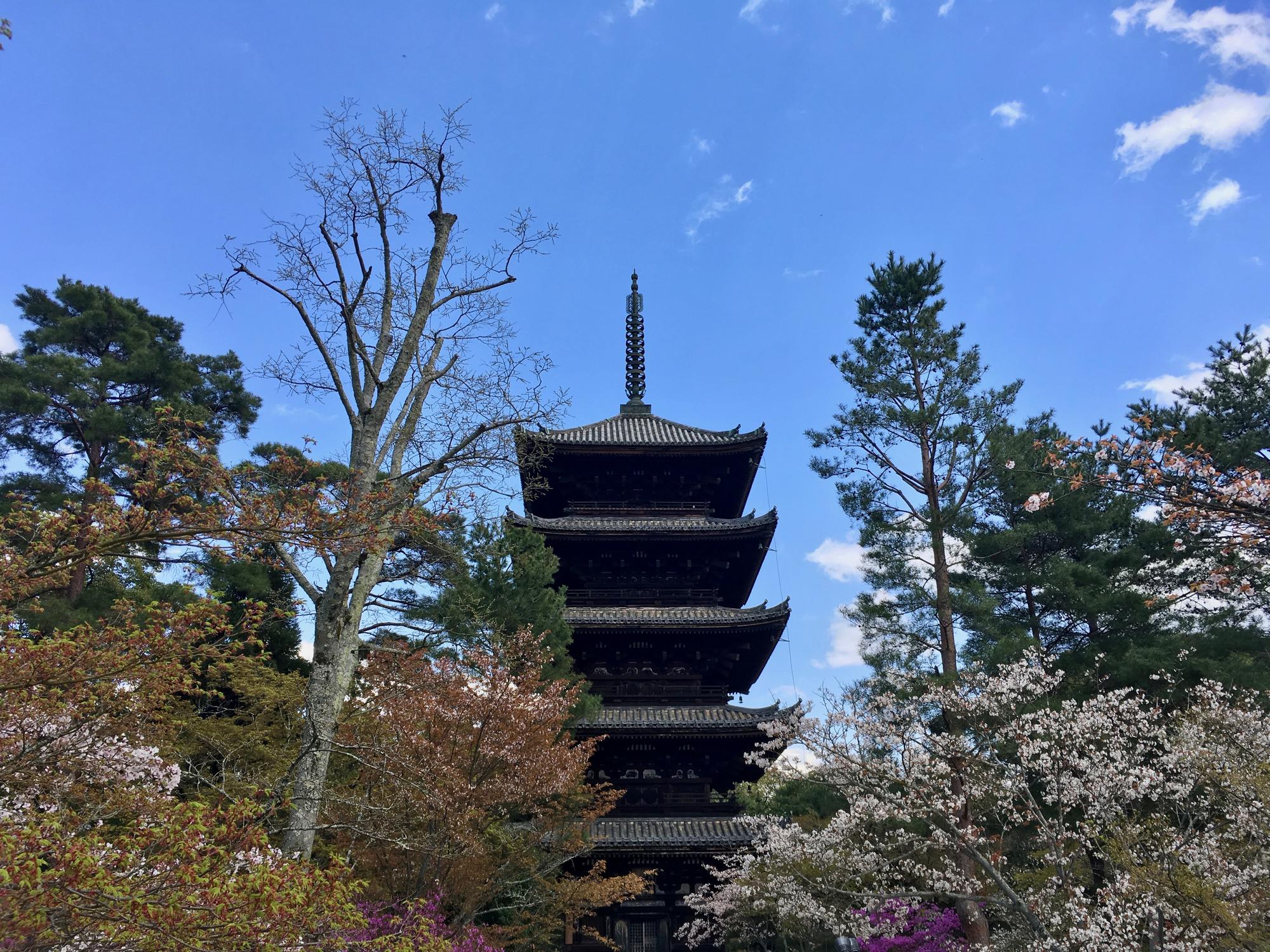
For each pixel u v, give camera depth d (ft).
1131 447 47.39
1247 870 61.62
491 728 72.79
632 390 154.30
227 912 25.99
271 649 111.65
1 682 31.09
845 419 112.68
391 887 68.23
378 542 38.86
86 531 33.32
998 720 83.41
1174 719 82.33
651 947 101.76
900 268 117.39
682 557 126.21
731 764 111.55
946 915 90.48
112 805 37.09
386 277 59.06
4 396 104.94
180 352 125.59
